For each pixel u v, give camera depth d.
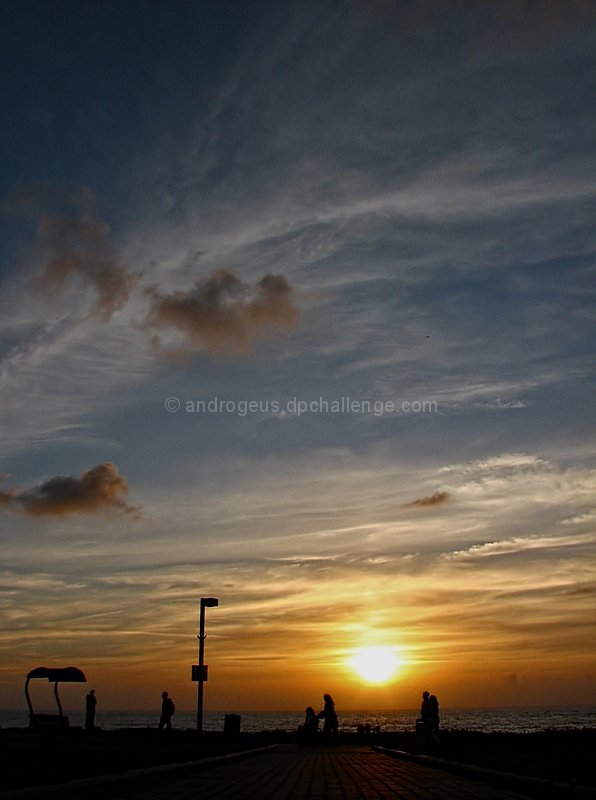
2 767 13.62
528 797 11.48
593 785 10.30
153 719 197.25
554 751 19.52
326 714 35.75
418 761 21.56
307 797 11.78
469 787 13.50
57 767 14.11
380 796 11.89
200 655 32.94
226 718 36.06
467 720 145.50
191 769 17.42
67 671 37.31
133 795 12.07
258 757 25.41
